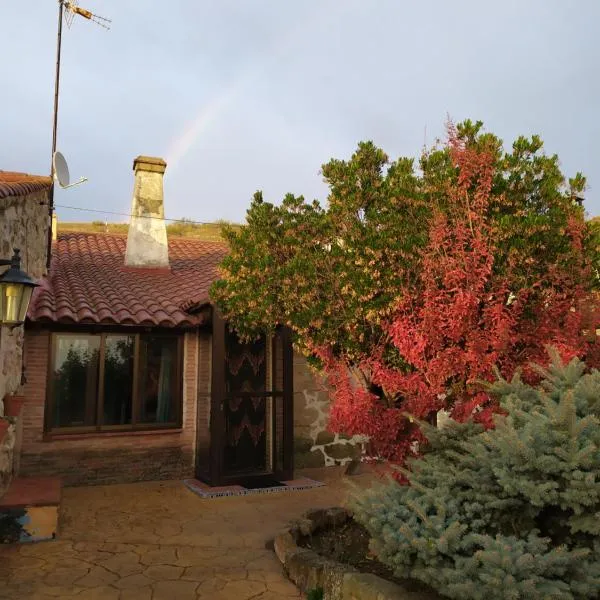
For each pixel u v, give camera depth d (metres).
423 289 5.40
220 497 8.30
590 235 5.44
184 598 4.63
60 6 10.41
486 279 5.05
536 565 3.21
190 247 16.30
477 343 5.04
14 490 6.73
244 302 6.38
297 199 6.27
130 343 9.77
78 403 9.31
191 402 10.08
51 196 10.30
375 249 5.25
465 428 4.76
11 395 6.86
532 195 5.35
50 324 8.99
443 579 3.39
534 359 5.25
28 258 8.26
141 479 9.52
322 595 4.53
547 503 3.72
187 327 9.90
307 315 5.75
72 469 9.06
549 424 3.80
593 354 5.60
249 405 10.01
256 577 5.12
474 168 5.06
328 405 10.75
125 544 6.05
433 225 5.18
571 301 5.30
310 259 5.80
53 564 5.39
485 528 3.85
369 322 5.77
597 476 3.53
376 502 4.17
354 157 5.83
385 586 3.97
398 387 5.50
